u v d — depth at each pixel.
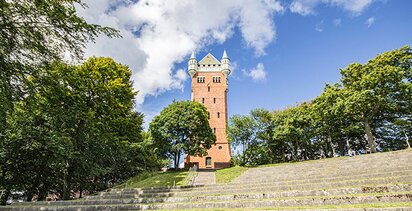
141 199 14.32
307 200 10.43
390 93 29.27
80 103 14.49
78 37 9.69
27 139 17.81
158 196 16.81
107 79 24.34
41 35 9.20
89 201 15.20
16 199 24.27
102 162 26.02
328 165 22.47
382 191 10.72
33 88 9.52
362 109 29.97
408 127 36.16
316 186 13.66
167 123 38.16
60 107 12.95
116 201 14.72
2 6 8.18
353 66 32.25
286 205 10.65
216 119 57.34
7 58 8.76
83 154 20.45
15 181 21.55
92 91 20.62
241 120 43.25
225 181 24.50
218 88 60.75
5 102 8.90
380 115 36.28
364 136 42.31
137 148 33.12
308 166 23.81
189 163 48.75
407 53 30.06
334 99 33.09
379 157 21.27
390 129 38.66
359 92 29.41
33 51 9.20
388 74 28.00
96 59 25.08
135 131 26.14
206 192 16.36
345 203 9.89
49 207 13.34
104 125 21.05
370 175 14.50
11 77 8.97
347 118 35.62
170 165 48.59
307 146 45.22
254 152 42.53
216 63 63.88
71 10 9.38
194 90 60.47
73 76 11.53
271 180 20.53
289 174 21.94
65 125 18.45
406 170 13.92
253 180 22.39
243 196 12.84
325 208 9.01
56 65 10.09
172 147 36.97
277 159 47.47
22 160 20.20
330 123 38.00
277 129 41.53
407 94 28.53
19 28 8.73
